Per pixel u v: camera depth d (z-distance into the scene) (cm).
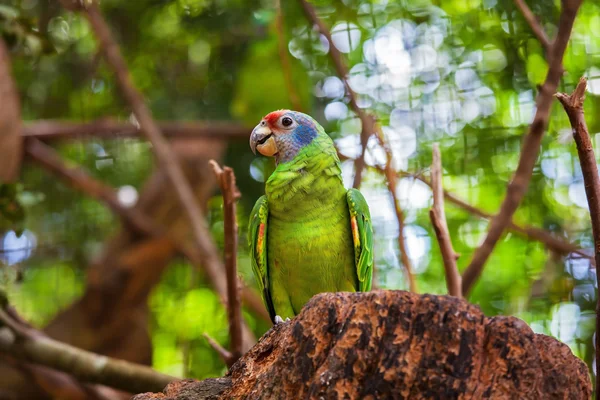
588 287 1089
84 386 1084
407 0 1133
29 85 1302
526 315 1115
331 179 750
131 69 1327
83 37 1304
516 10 1062
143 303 1298
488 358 393
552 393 388
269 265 762
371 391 392
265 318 1145
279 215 748
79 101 1349
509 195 775
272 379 414
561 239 1130
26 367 1080
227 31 1243
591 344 1064
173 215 1297
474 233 1176
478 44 1105
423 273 1198
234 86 1258
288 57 1003
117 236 1300
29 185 1295
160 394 464
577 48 1066
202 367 1296
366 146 897
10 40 824
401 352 395
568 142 1087
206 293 1351
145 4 1274
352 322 405
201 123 1299
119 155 1379
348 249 752
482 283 1177
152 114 1311
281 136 789
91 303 1260
